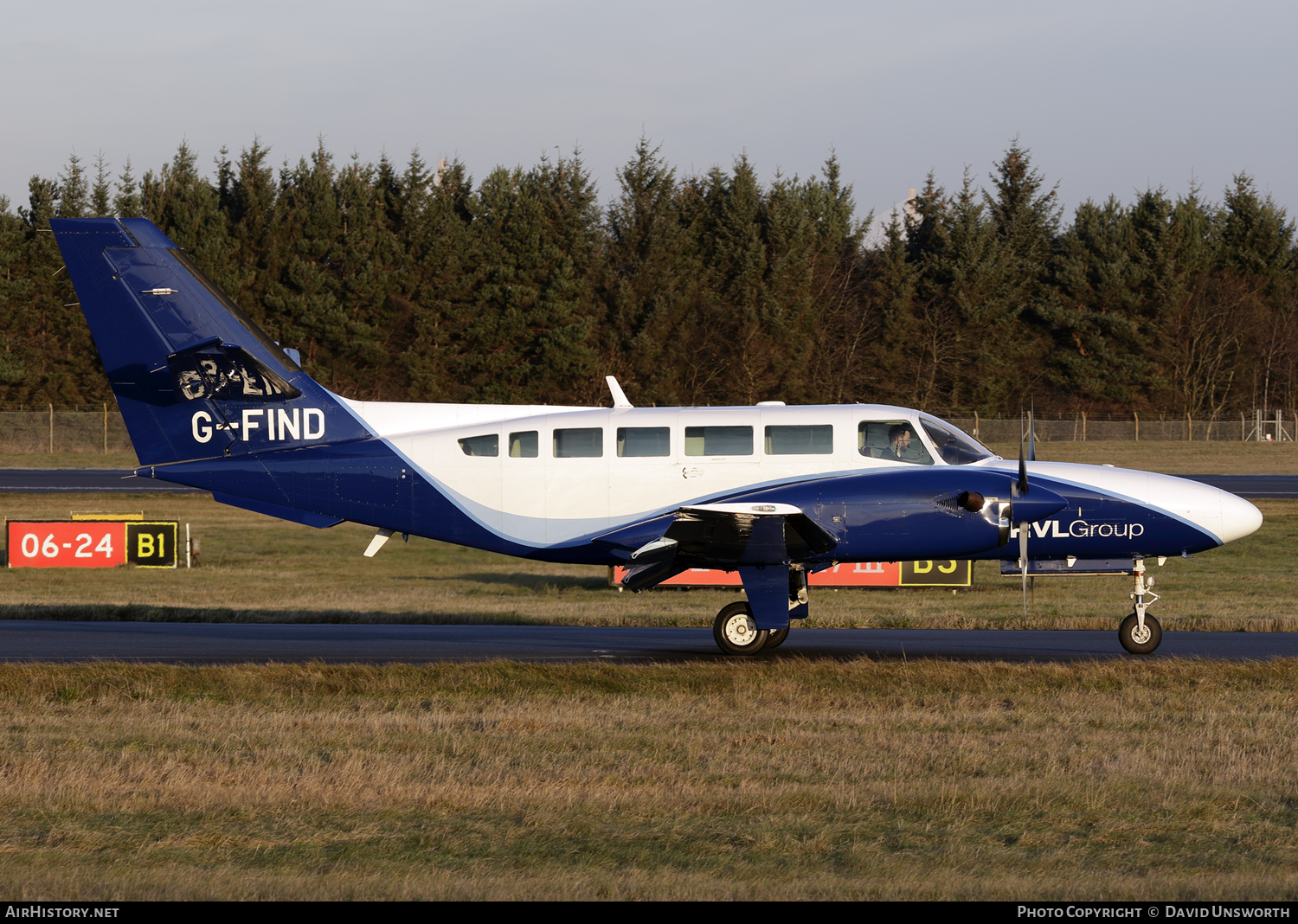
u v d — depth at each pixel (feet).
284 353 170.19
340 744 110.11
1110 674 138.31
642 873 72.90
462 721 119.44
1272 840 80.89
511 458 164.96
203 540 357.41
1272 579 284.20
